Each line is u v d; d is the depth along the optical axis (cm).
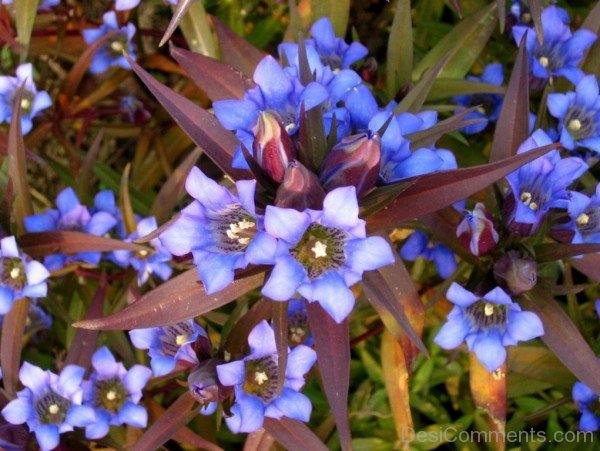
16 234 33
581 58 34
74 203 34
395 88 34
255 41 45
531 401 39
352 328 40
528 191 27
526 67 28
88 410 30
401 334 29
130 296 33
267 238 21
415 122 26
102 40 38
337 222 20
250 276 24
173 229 22
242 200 20
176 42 45
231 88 30
